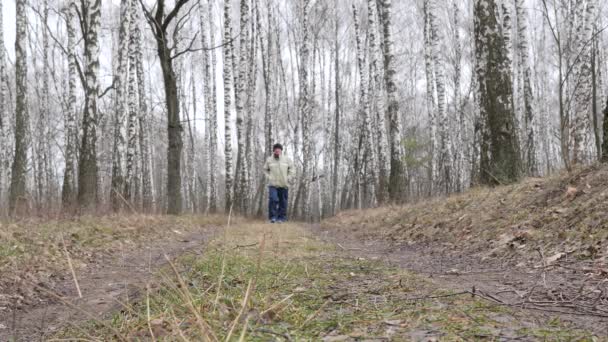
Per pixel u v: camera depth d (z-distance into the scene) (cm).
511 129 991
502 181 962
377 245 806
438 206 925
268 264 464
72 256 637
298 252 601
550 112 3478
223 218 1611
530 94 1880
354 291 333
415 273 427
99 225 905
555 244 519
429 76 2508
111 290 435
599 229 494
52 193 1590
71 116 1578
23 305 400
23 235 709
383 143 1791
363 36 3303
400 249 718
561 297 303
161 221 1170
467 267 492
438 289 335
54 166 3947
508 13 1429
